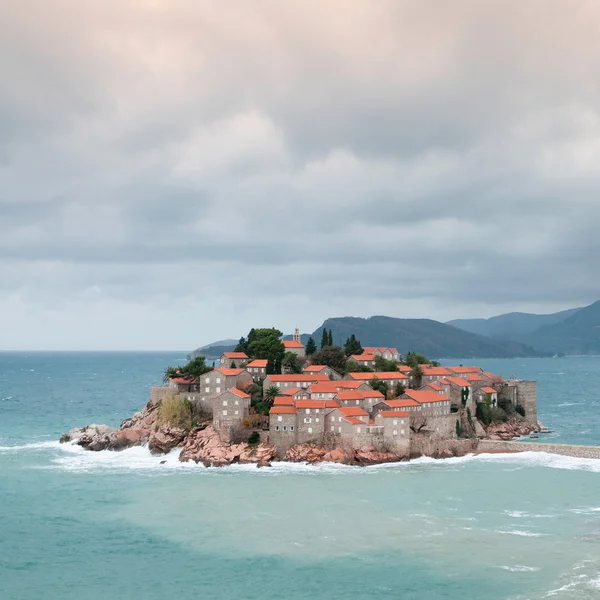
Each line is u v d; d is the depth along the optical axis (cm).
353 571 11219
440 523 13425
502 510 14238
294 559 11744
